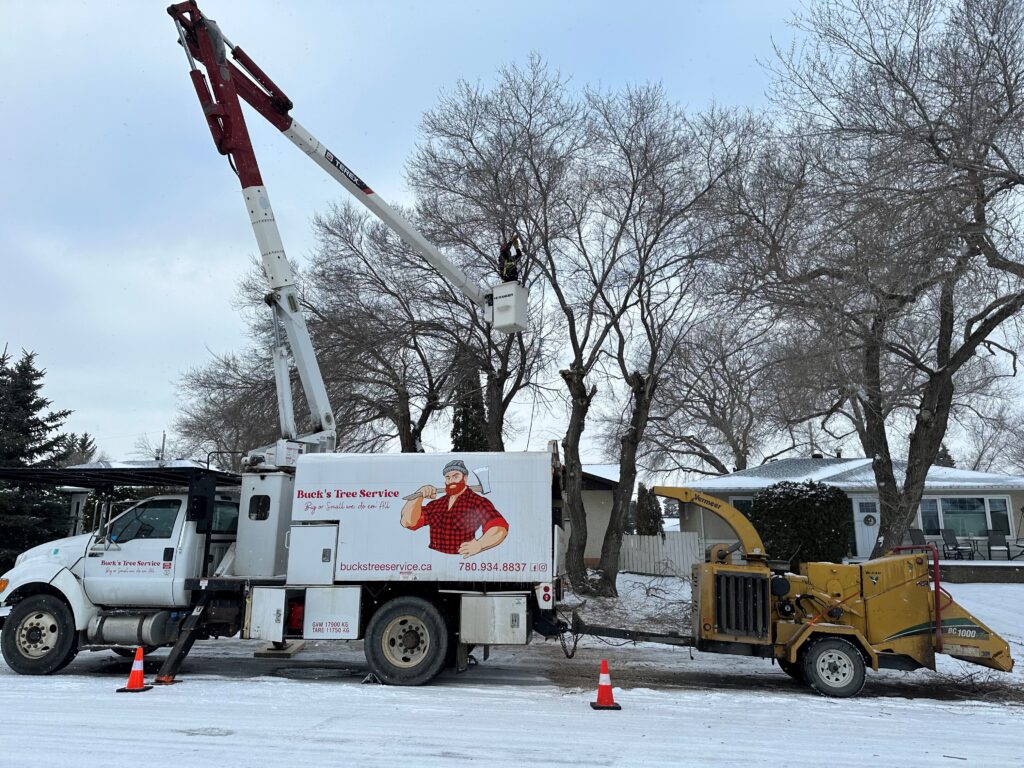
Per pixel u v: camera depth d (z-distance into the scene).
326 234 19.22
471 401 19.42
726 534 24.09
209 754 5.56
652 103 21.64
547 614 9.22
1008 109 10.61
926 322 13.27
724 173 15.72
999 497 23.06
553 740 6.16
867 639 9.09
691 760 5.66
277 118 10.80
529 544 8.75
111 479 9.90
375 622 8.80
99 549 9.48
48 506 21.20
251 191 10.49
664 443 35.28
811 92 12.55
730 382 19.72
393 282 18.98
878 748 6.25
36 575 9.36
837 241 11.47
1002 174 10.50
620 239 17.33
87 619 9.31
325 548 9.01
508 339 18.14
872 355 13.15
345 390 18.00
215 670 9.89
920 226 10.85
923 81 11.45
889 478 14.99
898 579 9.26
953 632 9.05
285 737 6.11
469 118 17.47
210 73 10.37
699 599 9.54
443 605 9.09
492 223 17.38
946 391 13.80
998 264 11.16
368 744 5.91
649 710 7.54
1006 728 7.23
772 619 9.32
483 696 8.08
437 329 18.30
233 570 9.49
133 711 7.07
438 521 8.91
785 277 12.46
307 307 18.55
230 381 19.25
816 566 9.41
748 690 9.05
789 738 6.52
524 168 17.11
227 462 20.53
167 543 9.40
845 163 12.34
